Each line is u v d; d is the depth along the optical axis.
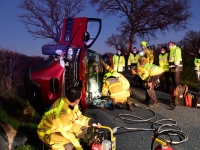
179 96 7.19
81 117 3.84
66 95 3.41
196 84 11.91
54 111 3.41
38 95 4.83
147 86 7.07
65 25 6.51
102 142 3.51
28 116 5.49
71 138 3.48
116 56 12.88
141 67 7.10
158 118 5.96
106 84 6.62
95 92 7.17
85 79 5.77
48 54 5.84
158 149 3.43
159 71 6.99
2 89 6.66
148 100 7.58
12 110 5.87
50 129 3.46
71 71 5.39
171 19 33.94
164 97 8.52
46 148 3.95
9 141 3.80
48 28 17.55
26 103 6.32
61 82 4.92
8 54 7.43
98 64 7.48
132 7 34.03
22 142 3.95
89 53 6.66
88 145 3.93
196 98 7.03
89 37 6.61
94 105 6.74
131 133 4.91
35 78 4.81
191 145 4.37
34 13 16.97
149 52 7.12
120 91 6.52
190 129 5.18
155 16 33.41
